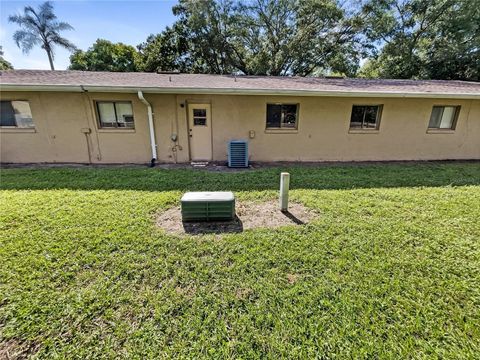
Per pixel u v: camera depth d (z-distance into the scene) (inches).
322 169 264.8
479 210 153.7
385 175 240.2
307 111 305.3
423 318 74.9
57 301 79.9
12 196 173.0
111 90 256.5
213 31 737.6
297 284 88.6
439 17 636.1
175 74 372.5
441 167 280.2
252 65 764.6
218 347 66.3
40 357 63.2
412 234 123.9
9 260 99.7
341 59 729.0
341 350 65.6
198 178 224.7
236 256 104.4
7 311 75.9
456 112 320.5
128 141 296.4
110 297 81.7
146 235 121.0
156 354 64.2
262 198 176.1
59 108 280.5
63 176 228.7
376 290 85.6
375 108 315.6
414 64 657.0
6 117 283.1
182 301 80.7
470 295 84.0
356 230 127.6
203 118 302.0
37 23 816.9
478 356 64.0
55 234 120.5
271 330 71.1
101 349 65.3
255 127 306.5
